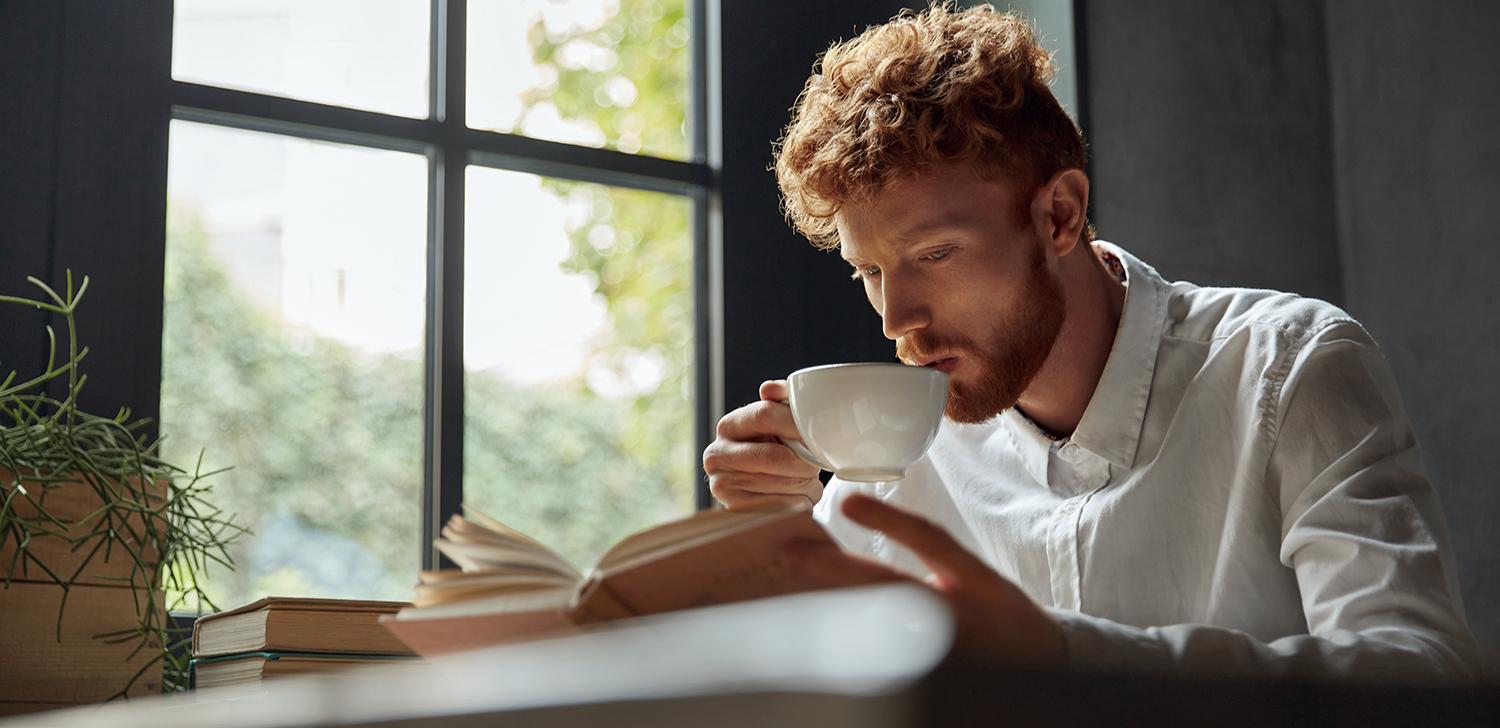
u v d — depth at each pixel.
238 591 1.60
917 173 1.24
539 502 1.80
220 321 1.63
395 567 1.71
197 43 1.65
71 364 1.28
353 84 1.75
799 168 1.35
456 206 1.78
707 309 1.92
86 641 1.21
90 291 1.50
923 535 0.61
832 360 1.95
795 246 1.96
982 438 1.52
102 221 1.52
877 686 0.36
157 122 1.57
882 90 1.29
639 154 1.89
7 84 1.48
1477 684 0.55
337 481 1.68
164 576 1.52
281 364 1.66
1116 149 1.90
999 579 0.62
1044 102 1.34
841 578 0.64
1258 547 1.26
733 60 1.94
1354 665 0.81
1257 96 2.04
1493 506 1.81
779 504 0.68
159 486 1.30
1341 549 1.09
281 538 1.64
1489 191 1.85
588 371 1.85
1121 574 1.33
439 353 1.75
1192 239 1.94
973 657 0.41
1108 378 1.37
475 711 0.46
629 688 0.41
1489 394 1.83
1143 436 1.36
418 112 1.78
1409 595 1.03
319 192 1.71
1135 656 0.70
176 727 0.55
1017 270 1.29
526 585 0.75
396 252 1.75
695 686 0.38
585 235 1.87
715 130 1.93
